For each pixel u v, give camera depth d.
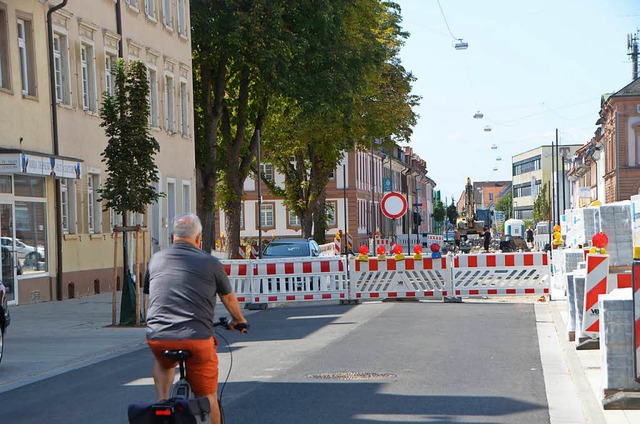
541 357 18.22
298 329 24.16
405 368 16.81
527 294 32.84
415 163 175.50
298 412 12.86
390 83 73.31
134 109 27.17
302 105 54.84
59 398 14.86
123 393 15.06
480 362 17.53
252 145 59.94
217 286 9.59
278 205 107.25
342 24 56.47
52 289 37.38
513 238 93.44
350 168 108.88
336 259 33.19
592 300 18.53
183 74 55.59
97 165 42.84
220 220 105.50
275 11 52.97
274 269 33.03
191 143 56.91
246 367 17.30
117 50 45.88
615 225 30.89
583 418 12.35
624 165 113.62
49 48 38.16
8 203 34.06
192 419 8.59
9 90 34.56
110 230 44.41
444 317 26.73
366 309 30.19
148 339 9.38
